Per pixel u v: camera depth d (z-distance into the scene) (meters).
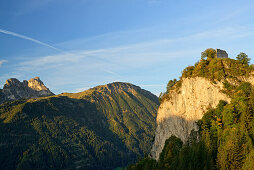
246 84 100.75
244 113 89.88
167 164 102.88
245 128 86.12
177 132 119.19
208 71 114.94
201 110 108.88
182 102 121.19
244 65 108.94
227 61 112.56
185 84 121.56
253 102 92.69
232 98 100.94
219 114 100.38
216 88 108.12
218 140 90.19
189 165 87.00
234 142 80.56
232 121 92.56
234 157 78.94
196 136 103.25
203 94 111.19
